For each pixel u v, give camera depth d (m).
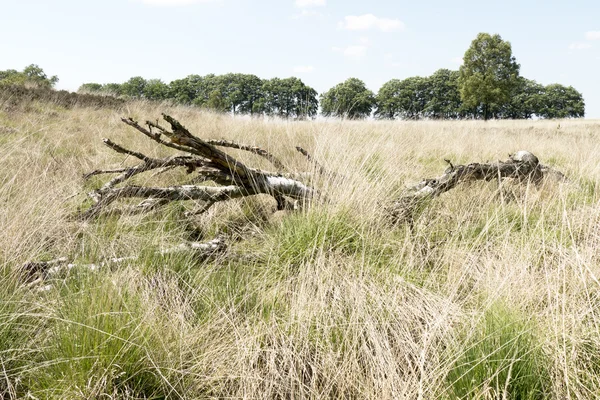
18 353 2.06
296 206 4.26
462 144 7.96
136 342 2.05
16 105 11.95
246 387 2.04
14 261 2.73
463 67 55.09
